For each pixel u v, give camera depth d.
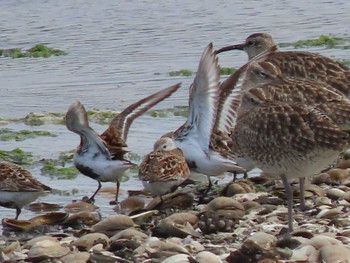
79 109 16.30
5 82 26.42
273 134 11.89
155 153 15.52
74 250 12.27
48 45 30.77
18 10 34.72
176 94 24.39
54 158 19.22
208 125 15.49
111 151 16.45
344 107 12.30
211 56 15.26
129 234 12.66
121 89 25.19
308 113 11.82
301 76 15.76
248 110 12.59
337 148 11.63
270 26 33.09
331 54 28.33
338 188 15.26
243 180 16.28
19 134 21.23
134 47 30.11
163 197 15.38
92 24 33.19
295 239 11.60
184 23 33.44
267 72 15.09
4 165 15.36
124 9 35.25
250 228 13.09
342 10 35.66
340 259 10.84
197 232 12.94
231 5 36.50
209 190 16.05
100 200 16.50
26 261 11.80
